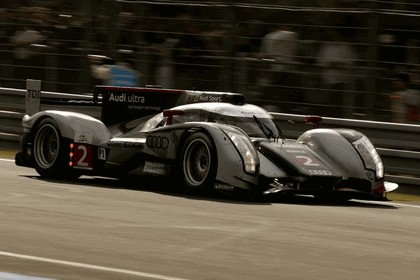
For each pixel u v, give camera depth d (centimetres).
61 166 2536
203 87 3319
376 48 3066
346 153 2423
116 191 2330
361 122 2975
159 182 2631
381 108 3077
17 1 3653
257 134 2459
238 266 1409
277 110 3222
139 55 3409
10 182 2392
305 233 1786
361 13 3077
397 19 3044
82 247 1499
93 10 3484
